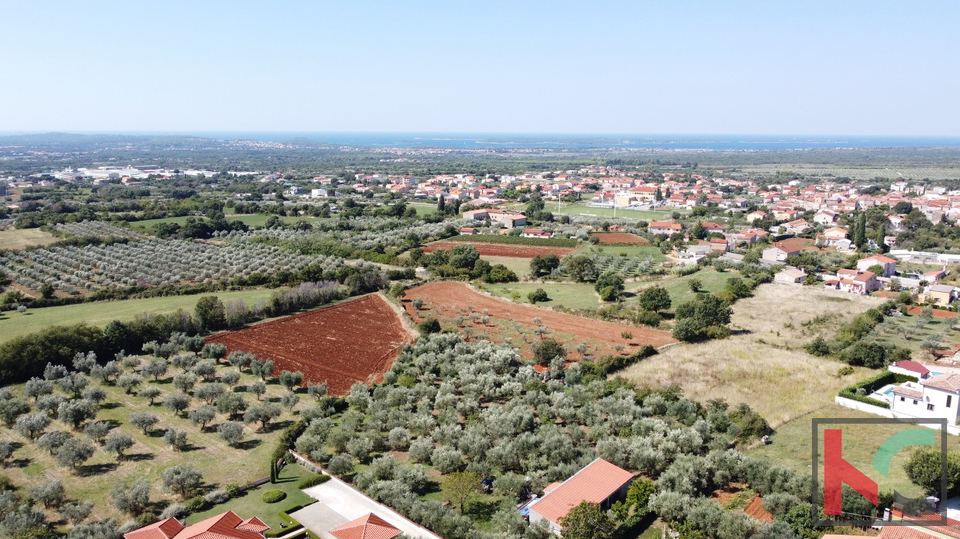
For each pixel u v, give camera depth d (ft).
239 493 211.61
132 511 197.98
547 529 178.40
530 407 271.49
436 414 273.13
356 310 449.89
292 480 220.84
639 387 293.23
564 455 221.25
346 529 171.53
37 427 247.09
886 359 326.65
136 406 284.00
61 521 193.77
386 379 309.22
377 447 243.60
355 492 209.77
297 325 411.75
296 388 307.58
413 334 392.47
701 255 628.69
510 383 291.17
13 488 211.00
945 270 573.74
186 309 431.43
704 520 180.65
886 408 260.62
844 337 372.99
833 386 296.10
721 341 373.40
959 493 193.67
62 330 331.98
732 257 640.99
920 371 296.51
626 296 488.02
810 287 520.83
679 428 240.73
